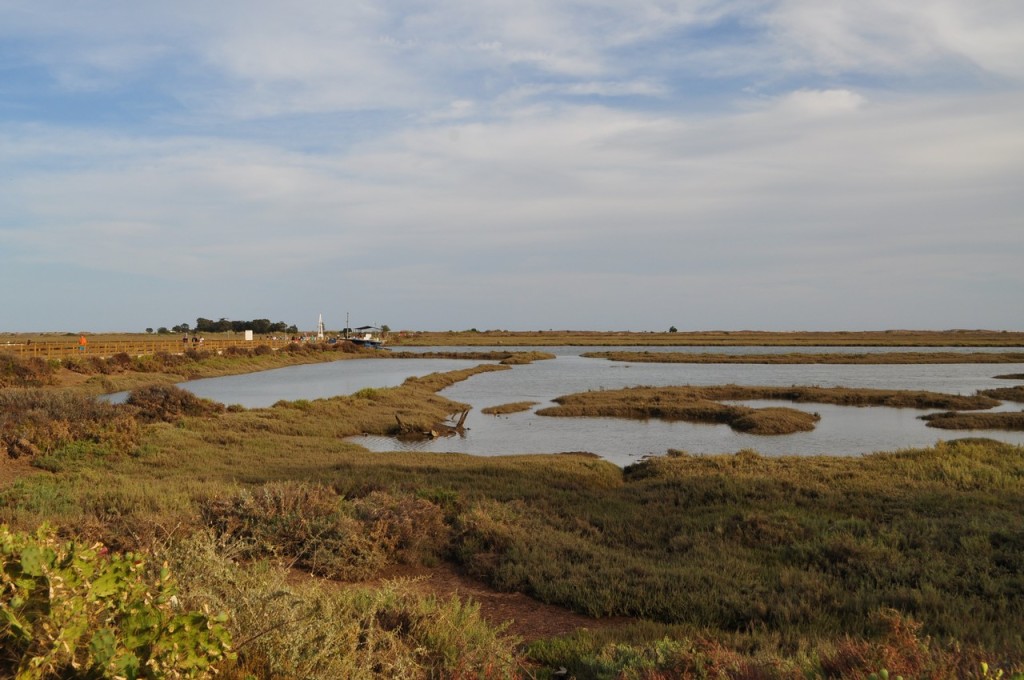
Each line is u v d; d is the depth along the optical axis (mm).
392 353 112188
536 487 15469
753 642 6633
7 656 3121
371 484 14047
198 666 3578
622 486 16797
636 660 5609
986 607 7734
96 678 3119
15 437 17953
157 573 5422
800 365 84625
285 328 197625
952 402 41531
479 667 5500
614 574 9078
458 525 11258
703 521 12250
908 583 8828
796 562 9938
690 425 34156
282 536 9523
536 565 9422
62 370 44750
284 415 29750
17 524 8539
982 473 16609
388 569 9633
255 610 4801
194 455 19500
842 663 5031
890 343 156500
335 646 4727
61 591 3346
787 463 18906
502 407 39469
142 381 47625
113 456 18469
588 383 58031
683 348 139625
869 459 19688
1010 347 136875
